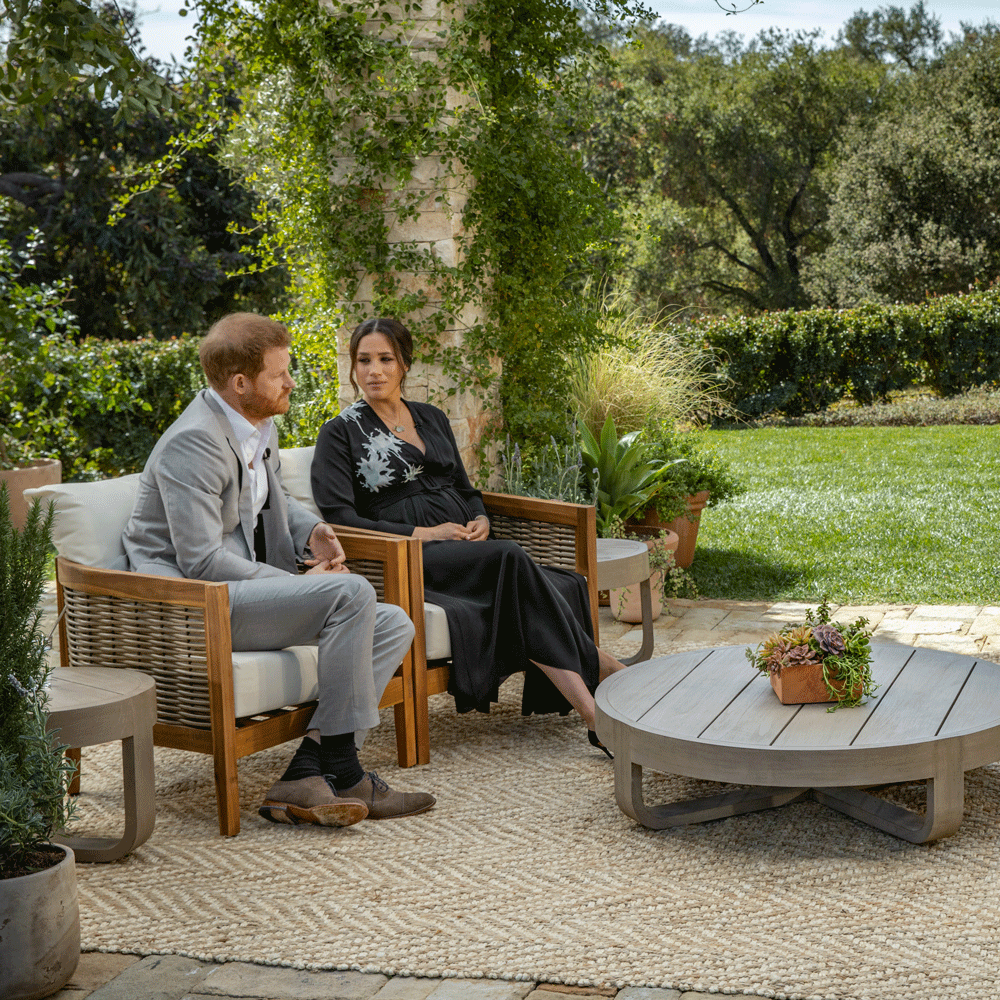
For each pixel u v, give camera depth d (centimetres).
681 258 2548
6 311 741
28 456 771
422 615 320
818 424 1321
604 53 529
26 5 346
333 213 482
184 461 290
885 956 198
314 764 285
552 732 353
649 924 216
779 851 250
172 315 1738
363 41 456
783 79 2556
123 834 264
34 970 193
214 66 532
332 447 362
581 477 556
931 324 1391
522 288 518
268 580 287
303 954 210
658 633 474
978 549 590
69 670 274
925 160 2123
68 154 1677
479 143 477
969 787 283
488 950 208
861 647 266
